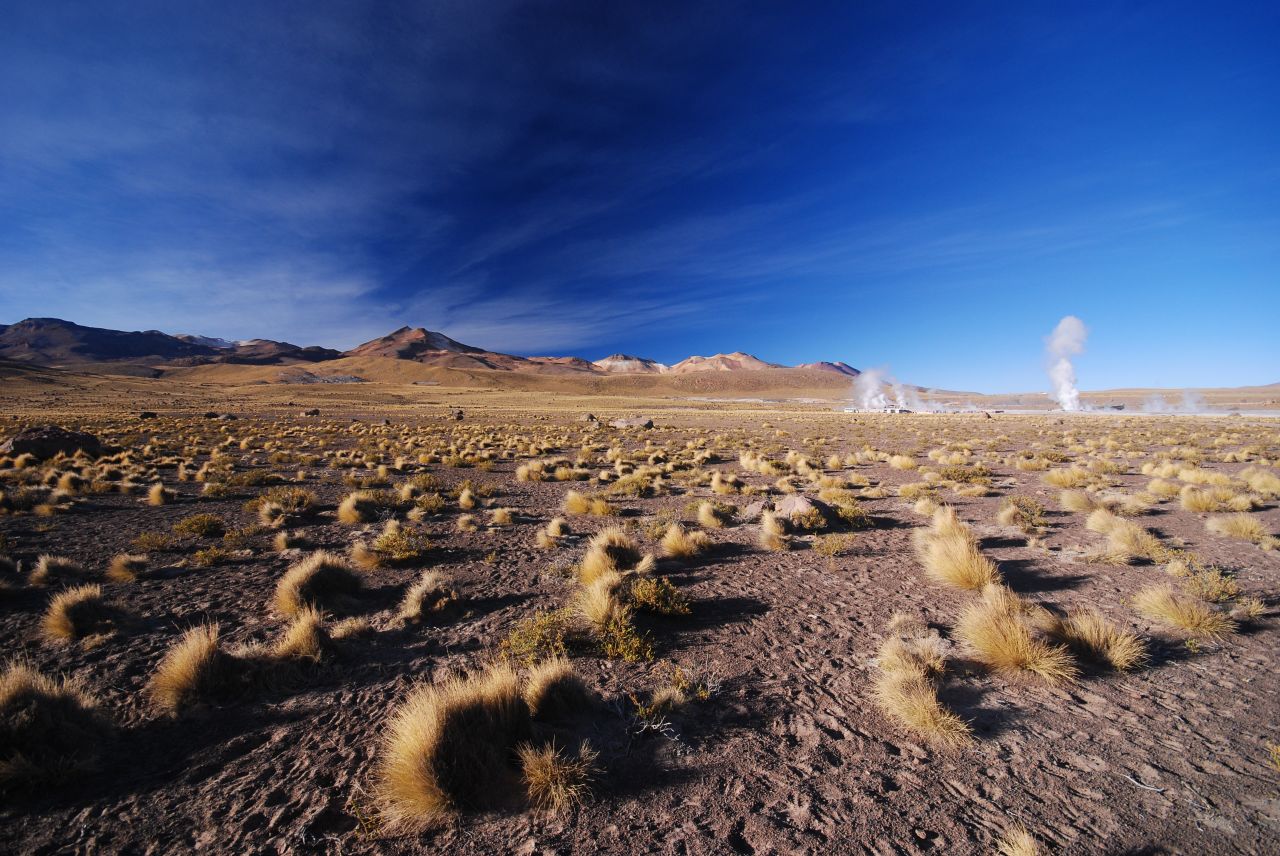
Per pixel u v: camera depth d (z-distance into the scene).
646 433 48.38
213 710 5.12
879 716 5.00
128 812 3.82
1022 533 11.86
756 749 4.51
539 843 3.54
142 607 7.70
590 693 5.18
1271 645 6.21
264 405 98.75
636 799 3.93
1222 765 4.18
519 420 70.38
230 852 3.48
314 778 4.17
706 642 6.64
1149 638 6.45
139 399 105.88
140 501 15.63
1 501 13.71
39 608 7.60
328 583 7.96
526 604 7.95
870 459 28.56
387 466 24.61
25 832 3.63
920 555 10.23
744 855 3.43
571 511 15.08
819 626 7.11
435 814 3.74
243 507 15.02
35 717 4.20
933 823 3.67
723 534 12.23
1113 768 4.18
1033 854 3.31
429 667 5.98
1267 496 15.62
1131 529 10.73
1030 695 5.26
